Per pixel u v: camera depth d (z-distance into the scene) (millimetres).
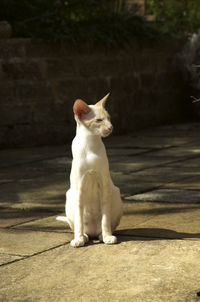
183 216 6867
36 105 13641
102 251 5602
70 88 14297
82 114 5707
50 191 8570
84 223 6027
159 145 13117
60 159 11555
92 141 5691
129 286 4691
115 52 15445
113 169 10211
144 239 5941
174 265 5129
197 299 4383
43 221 6895
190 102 17938
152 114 16703
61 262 5359
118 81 15539
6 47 13141
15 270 5195
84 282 4828
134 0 20031
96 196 5887
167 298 4422
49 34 13820
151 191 8336
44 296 4562
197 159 11062
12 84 13242
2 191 8680
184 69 17516
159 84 16938
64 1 15180
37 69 13641
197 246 5625
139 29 16156
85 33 14461
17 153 12555
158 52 16891
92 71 14820
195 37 17453
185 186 8594
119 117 15531
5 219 7055
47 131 13852
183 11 18984
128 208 7367
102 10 16156
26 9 14703
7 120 13219
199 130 15586
